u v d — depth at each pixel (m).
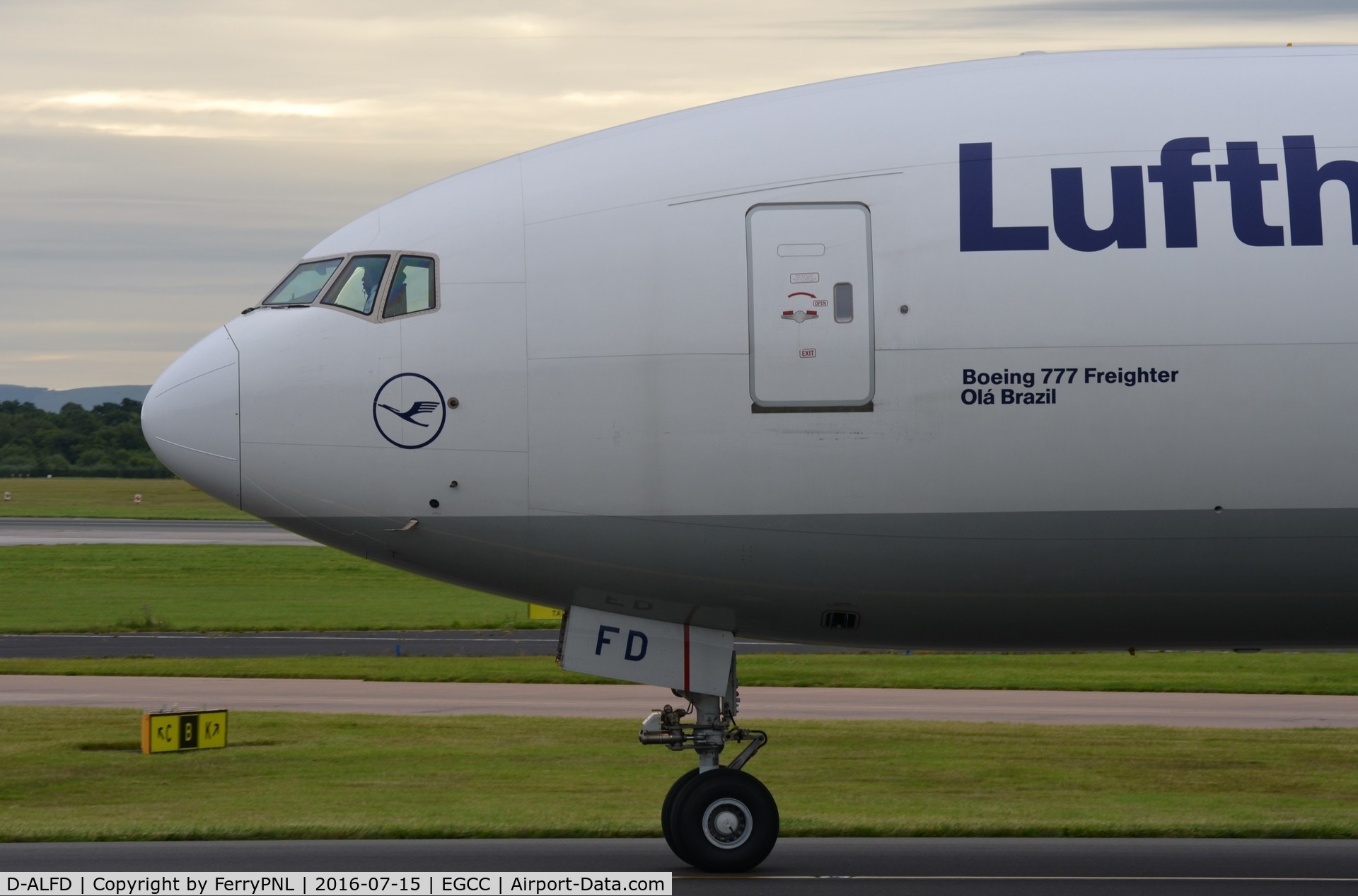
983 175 37.94
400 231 40.06
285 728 80.12
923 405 37.16
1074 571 38.56
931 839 51.56
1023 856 48.03
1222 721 85.44
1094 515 37.62
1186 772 67.00
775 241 37.94
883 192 38.03
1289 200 37.38
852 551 38.38
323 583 199.75
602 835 51.81
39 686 101.62
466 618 156.75
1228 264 37.06
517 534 39.16
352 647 129.12
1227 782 64.38
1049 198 37.56
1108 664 116.69
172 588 190.00
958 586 39.16
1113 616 40.12
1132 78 39.78
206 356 40.41
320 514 40.00
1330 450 36.94
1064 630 40.94
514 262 39.03
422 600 178.12
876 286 37.44
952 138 38.62
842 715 87.31
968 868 45.78
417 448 38.81
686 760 70.12
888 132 39.00
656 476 38.09
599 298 38.41
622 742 75.69
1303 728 81.94
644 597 40.84
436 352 38.75
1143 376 36.88
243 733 78.31
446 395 38.66
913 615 40.44
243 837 51.47
